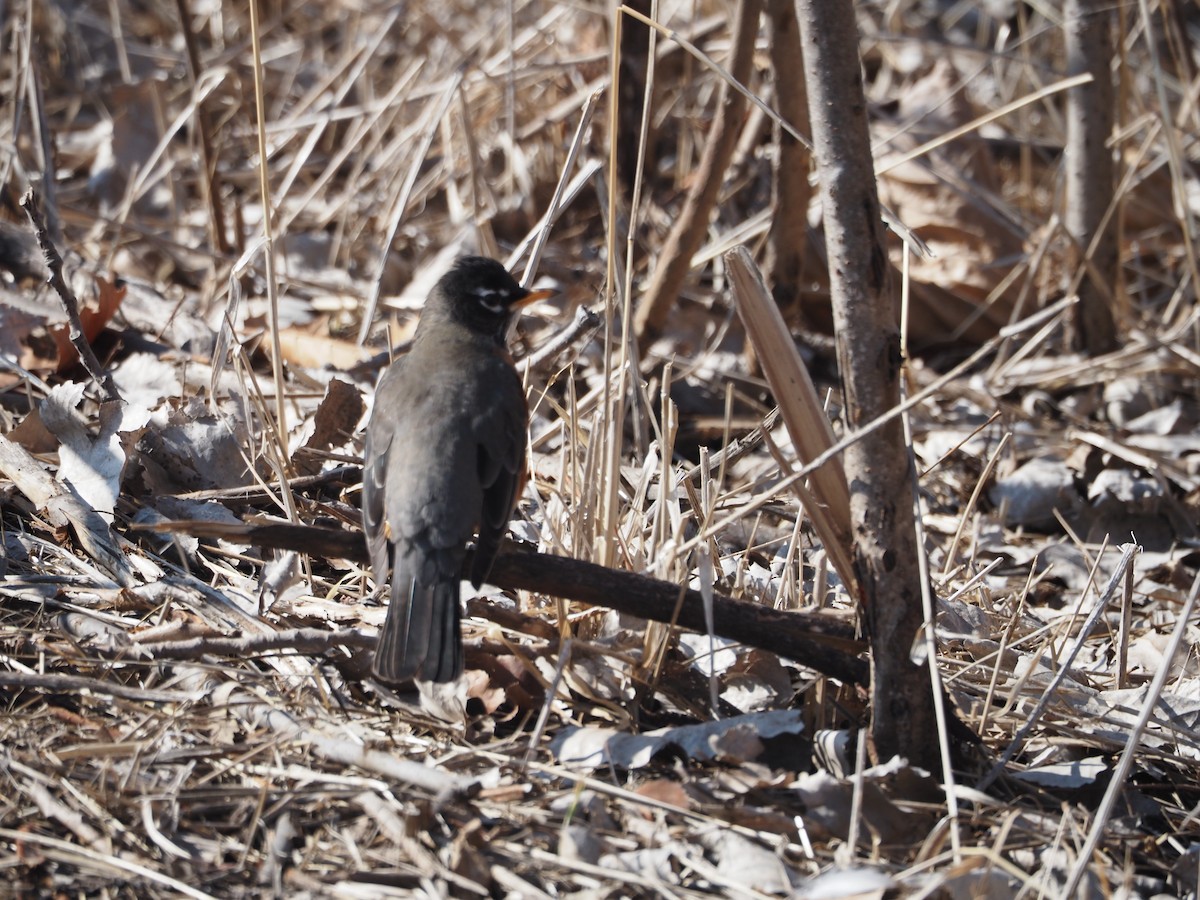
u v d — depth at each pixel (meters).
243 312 14.45
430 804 7.08
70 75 20.45
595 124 17.17
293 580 9.10
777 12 13.38
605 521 9.13
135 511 10.17
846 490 7.75
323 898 6.56
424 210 17.70
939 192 16.44
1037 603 11.41
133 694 7.84
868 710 8.52
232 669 8.32
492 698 8.36
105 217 15.66
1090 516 12.68
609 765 7.81
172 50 21.20
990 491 13.12
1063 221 15.89
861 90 7.19
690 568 9.23
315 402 12.36
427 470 8.27
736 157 16.73
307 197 16.78
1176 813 8.16
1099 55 15.03
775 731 7.95
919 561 7.53
